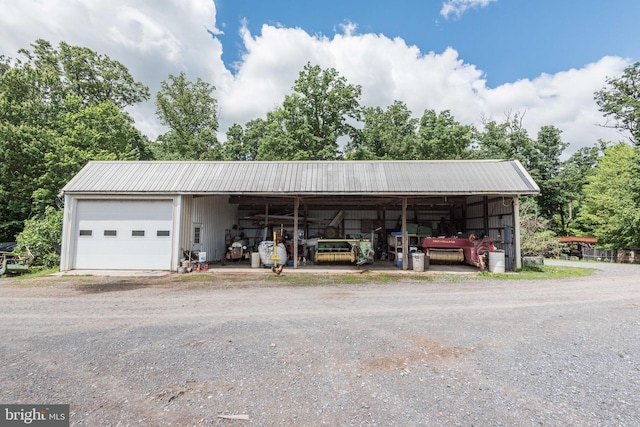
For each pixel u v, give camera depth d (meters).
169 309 6.26
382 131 29.12
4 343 4.34
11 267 11.40
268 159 25.78
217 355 3.90
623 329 4.99
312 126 25.48
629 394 2.99
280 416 2.60
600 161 28.69
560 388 3.11
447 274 11.38
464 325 5.16
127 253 11.99
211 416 2.60
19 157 19.73
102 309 6.27
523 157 31.89
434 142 27.17
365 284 9.32
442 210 18.62
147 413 2.64
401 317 5.62
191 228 12.98
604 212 24.08
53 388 3.08
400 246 14.30
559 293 7.94
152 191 11.86
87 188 11.95
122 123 23.25
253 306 6.50
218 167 13.55
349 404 2.79
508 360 3.79
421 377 3.33
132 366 3.59
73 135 20.53
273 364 3.64
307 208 17.77
